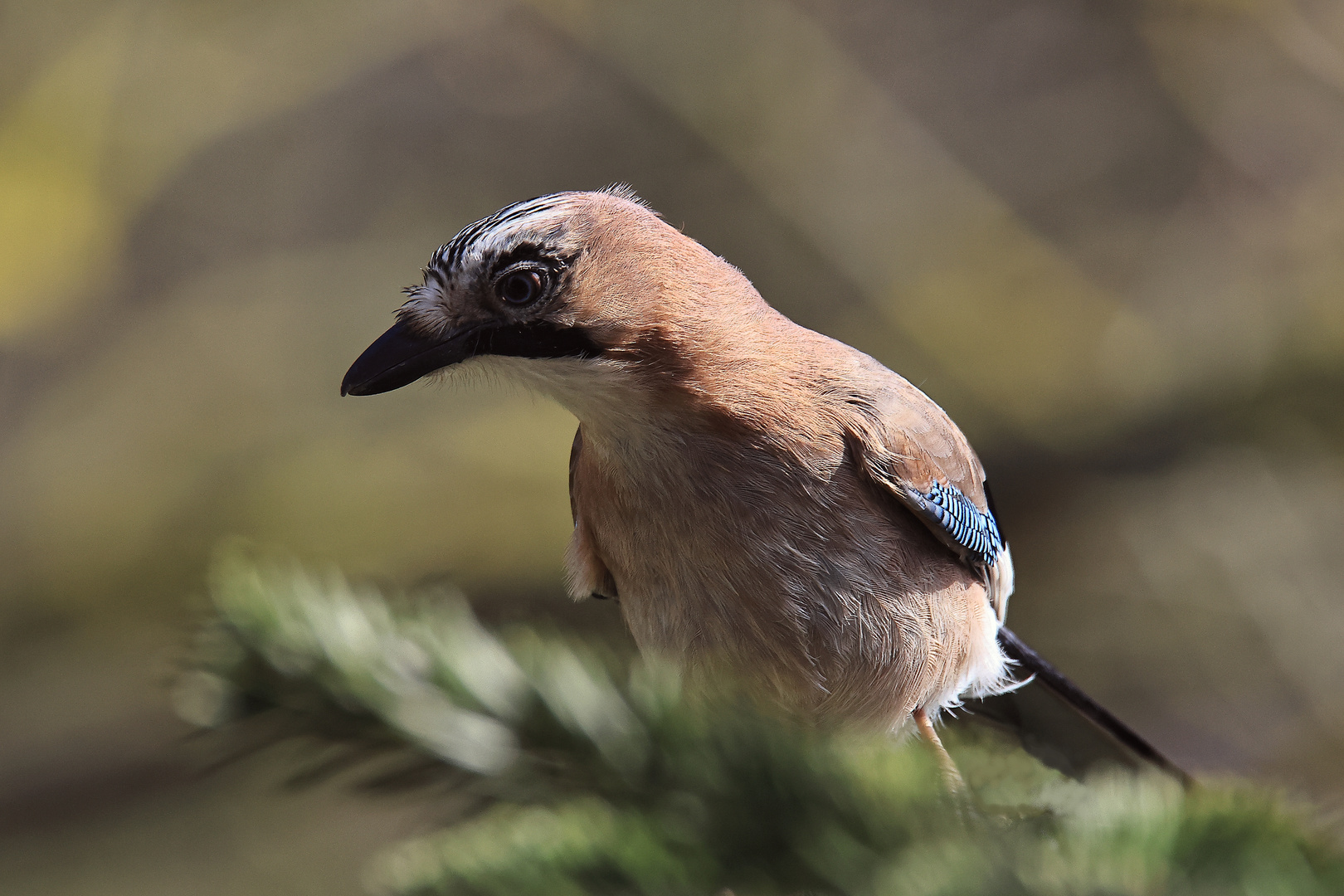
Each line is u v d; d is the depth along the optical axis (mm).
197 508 13500
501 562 12781
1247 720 11734
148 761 12758
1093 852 3006
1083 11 15070
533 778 3703
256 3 14430
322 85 14766
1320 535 12445
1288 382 13125
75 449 13961
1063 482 13172
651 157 15070
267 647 3900
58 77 13961
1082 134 14961
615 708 3598
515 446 13398
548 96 15352
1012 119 15133
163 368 14414
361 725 3879
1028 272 14359
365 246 15180
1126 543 12617
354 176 15430
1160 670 12086
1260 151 14430
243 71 14516
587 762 3559
